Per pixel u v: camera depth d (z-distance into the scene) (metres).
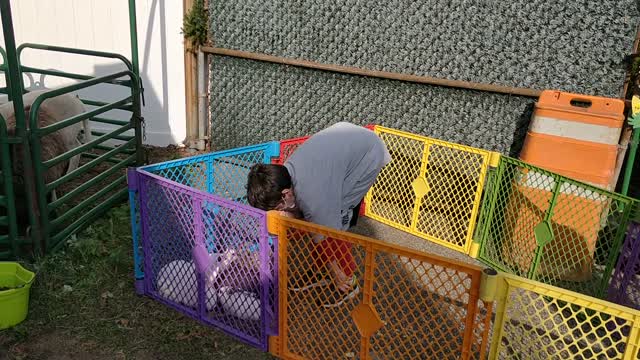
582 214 4.12
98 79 4.70
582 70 4.77
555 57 4.84
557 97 4.25
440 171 5.19
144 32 6.47
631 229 3.63
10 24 3.43
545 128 4.25
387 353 3.19
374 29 5.52
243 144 6.64
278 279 2.94
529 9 4.83
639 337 2.10
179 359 3.09
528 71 4.97
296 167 3.08
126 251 4.20
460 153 5.08
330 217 3.13
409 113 5.55
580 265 4.20
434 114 5.43
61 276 3.75
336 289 2.97
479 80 5.18
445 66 5.29
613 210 4.11
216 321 3.35
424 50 5.34
